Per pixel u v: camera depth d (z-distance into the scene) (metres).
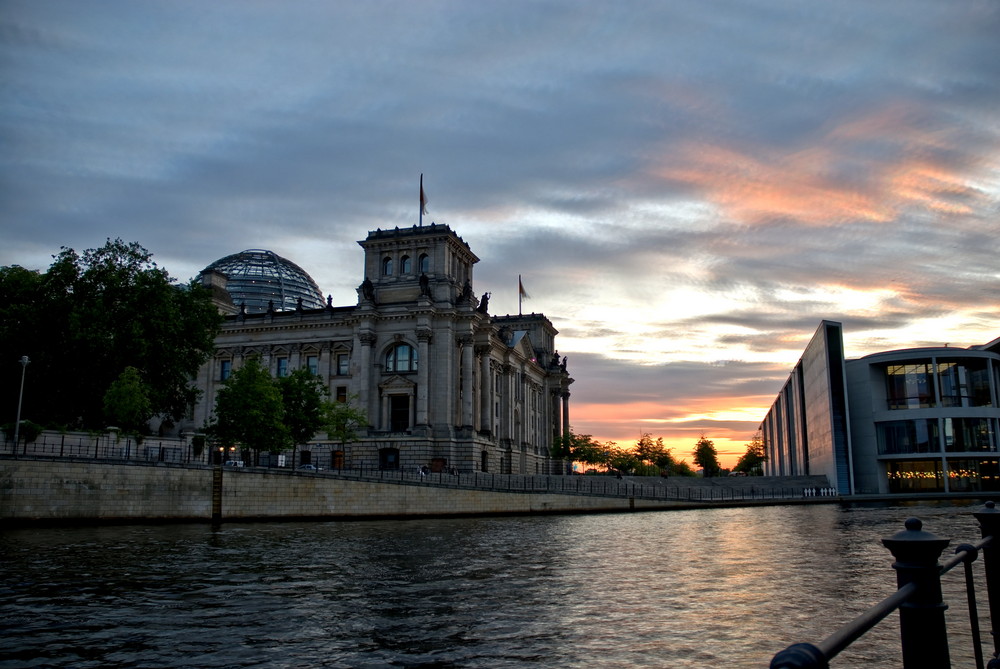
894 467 154.00
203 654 22.67
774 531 64.69
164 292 88.69
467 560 43.88
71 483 63.97
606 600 30.73
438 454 133.88
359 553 47.28
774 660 5.07
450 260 144.75
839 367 151.62
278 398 95.62
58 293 83.75
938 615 7.45
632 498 108.38
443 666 21.47
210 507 72.75
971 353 148.62
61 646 23.50
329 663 21.78
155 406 88.44
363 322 138.38
